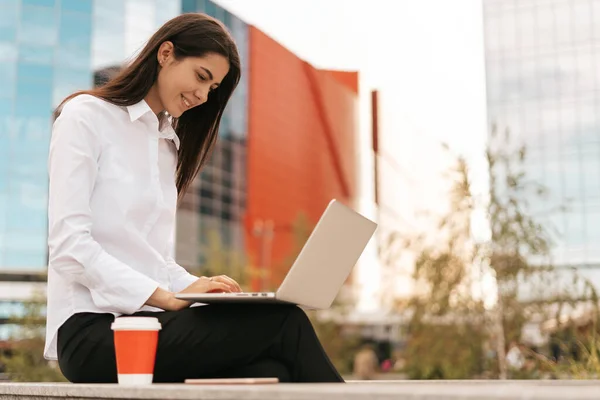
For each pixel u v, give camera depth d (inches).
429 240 345.4
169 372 79.3
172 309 81.3
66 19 1008.2
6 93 976.9
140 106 88.6
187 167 99.0
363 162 1550.2
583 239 1242.6
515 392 43.6
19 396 73.5
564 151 1285.7
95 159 85.9
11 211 957.2
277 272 657.6
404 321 359.9
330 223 76.4
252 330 77.2
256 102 1251.8
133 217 87.9
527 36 1318.9
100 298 82.4
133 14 1040.2
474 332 329.4
